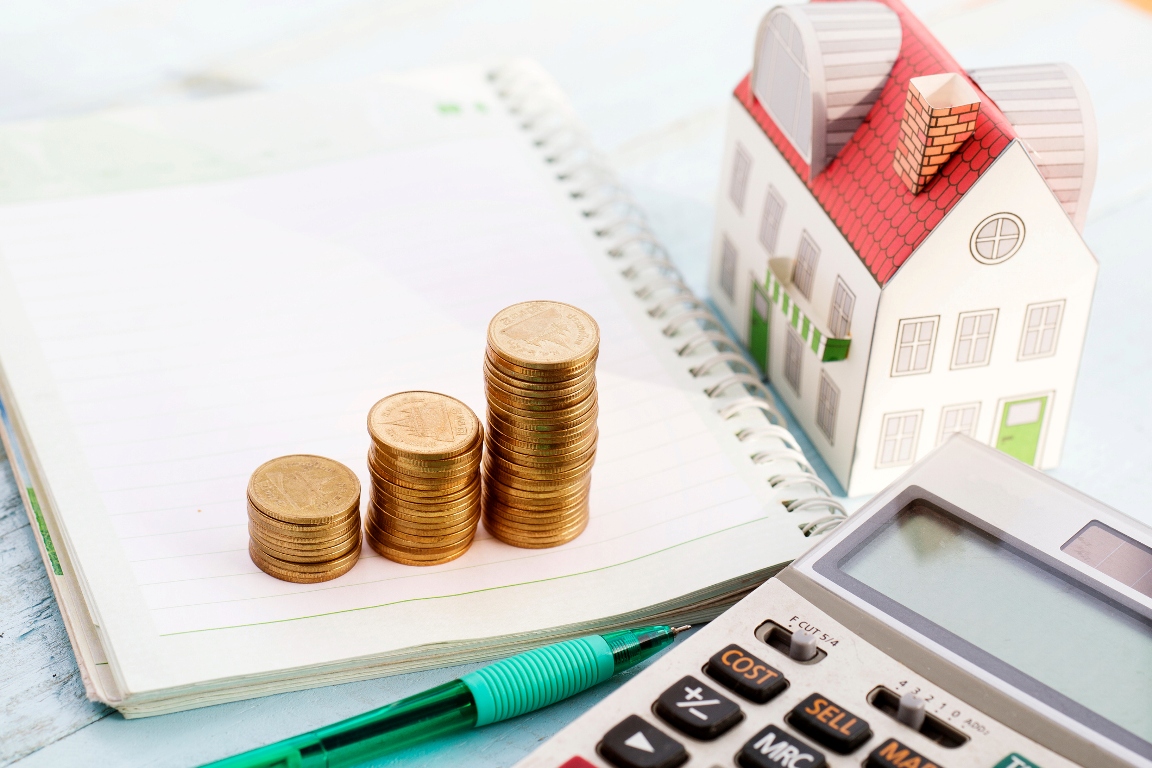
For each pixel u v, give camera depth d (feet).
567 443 2.42
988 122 2.53
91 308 3.18
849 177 2.83
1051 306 2.71
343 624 2.38
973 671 2.10
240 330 3.14
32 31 4.56
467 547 2.56
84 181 3.60
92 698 2.21
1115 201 3.77
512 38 4.67
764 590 2.27
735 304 3.41
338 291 3.29
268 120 3.89
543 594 2.48
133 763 2.19
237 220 3.52
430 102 4.03
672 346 3.18
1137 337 3.35
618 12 4.86
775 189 3.10
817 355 2.87
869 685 2.09
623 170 4.03
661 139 4.17
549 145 3.93
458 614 2.42
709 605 2.54
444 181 3.73
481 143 3.90
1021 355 2.78
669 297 3.30
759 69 3.16
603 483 2.76
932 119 2.50
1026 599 2.25
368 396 2.97
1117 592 2.26
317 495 2.45
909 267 2.58
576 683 2.30
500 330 2.41
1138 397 3.18
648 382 3.06
